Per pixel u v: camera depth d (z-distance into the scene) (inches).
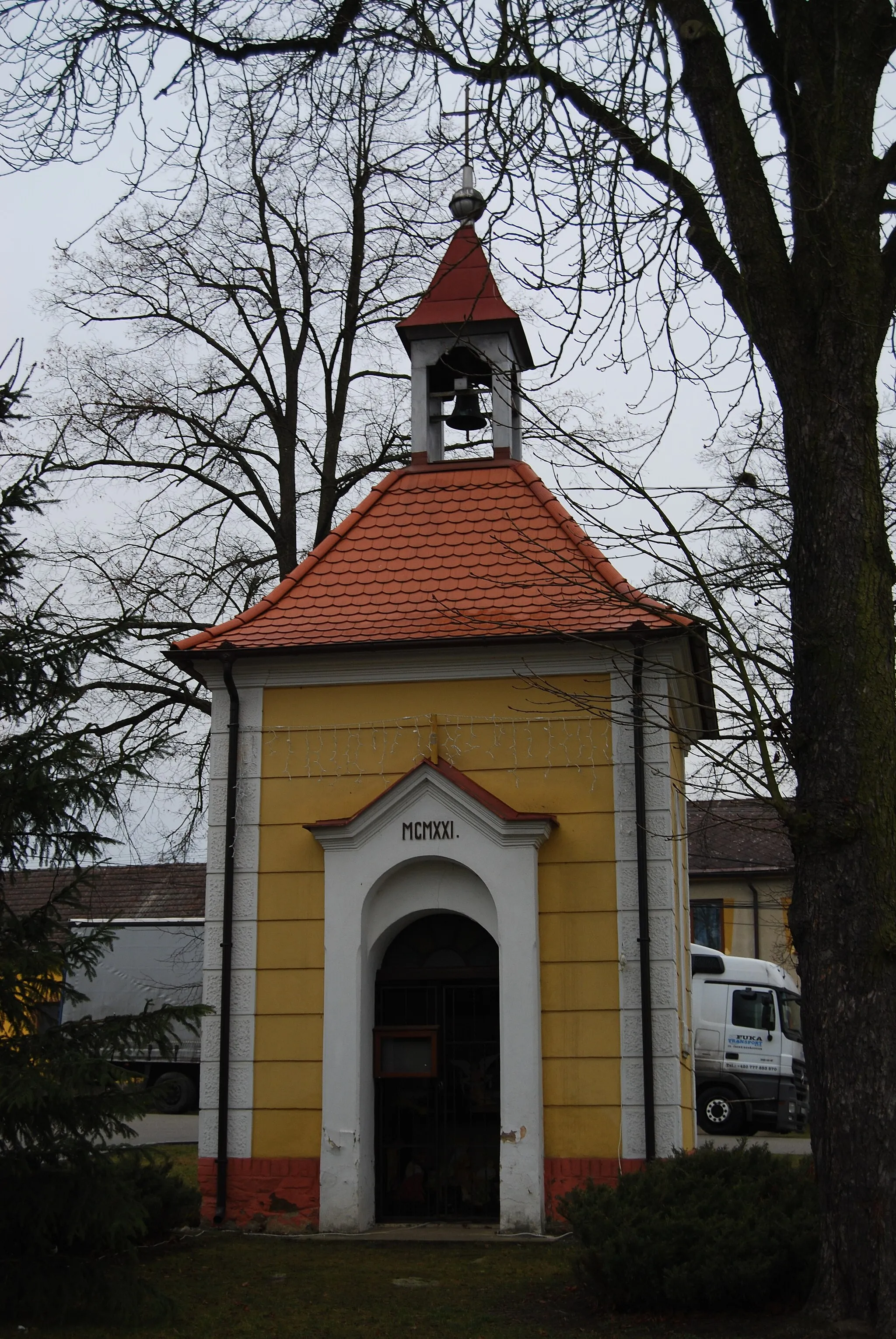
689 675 363.6
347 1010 517.0
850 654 334.0
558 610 546.6
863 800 325.4
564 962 512.1
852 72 362.3
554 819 517.3
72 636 398.9
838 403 346.6
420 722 542.0
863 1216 307.6
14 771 370.9
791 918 331.9
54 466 408.2
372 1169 516.7
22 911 502.9
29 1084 328.8
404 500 614.9
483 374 631.2
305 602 578.9
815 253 354.3
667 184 352.8
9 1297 349.1
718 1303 349.7
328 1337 344.8
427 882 528.4
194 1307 376.5
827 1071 316.5
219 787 551.8
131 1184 375.2
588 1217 378.9
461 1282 409.7
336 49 412.2
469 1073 523.5
